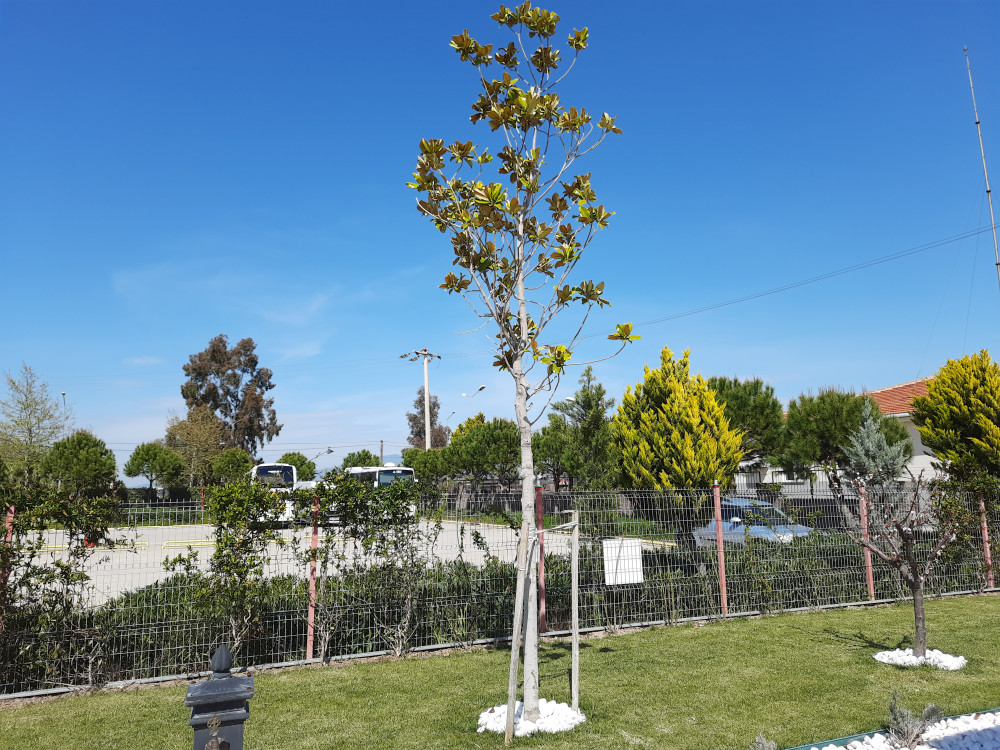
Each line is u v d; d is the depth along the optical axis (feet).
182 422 150.51
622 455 38.01
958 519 25.02
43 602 21.20
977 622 28.58
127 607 22.48
